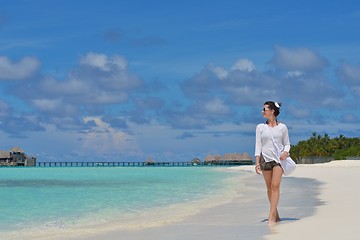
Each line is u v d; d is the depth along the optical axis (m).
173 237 9.24
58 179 47.28
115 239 9.44
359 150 113.25
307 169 60.53
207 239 8.70
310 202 15.16
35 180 45.09
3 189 29.94
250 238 8.49
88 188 30.05
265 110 10.75
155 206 16.84
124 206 17.11
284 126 10.64
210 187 28.53
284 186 25.09
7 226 12.34
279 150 10.54
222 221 11.49
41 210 16.27
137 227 11.18
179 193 23.38
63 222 13.02
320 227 9.27
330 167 71.75
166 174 61.91
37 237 10.20
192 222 11.60
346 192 18.88
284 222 10.50
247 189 24.72
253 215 12.52
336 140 148.75
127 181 40.09
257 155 10.72
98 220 13.25
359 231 8.55
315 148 146.62
